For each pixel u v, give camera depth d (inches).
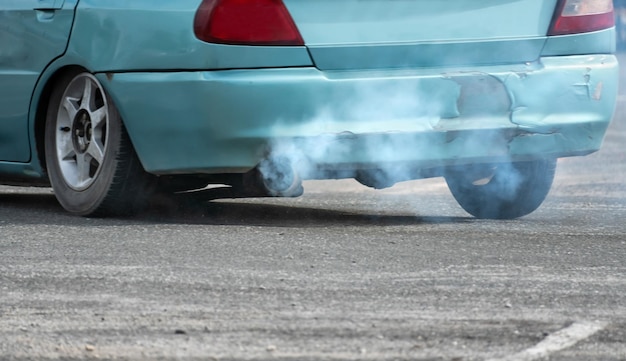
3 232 669.3
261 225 721.6
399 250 608.4
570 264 576.1
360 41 666.8
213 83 657.0
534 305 479.2
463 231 695.7
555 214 823.7
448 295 495.8
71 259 576.1
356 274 539.5
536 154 706.2
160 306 472.4
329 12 663.1
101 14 708.0
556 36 704.4
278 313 459.8
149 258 577.3
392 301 482.6
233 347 409.4
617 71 722.8
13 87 777.6
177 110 670.5
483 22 689.6
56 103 758.5
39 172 785.6
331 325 440.8
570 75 703.1
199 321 446.9
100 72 705.6
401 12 674.2
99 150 727.1
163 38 674.2
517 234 684.1
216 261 568.7
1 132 797.9
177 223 724.0
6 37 778.8
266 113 653.9
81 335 427.8
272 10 656.4
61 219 738.2
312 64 660.7
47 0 749.3
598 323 448.5
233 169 667.4
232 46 655.8
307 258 579.8
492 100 687.7
